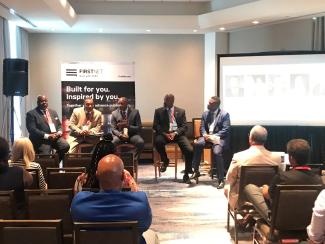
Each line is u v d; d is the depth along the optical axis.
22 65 6.80
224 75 7.57
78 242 2.03
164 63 9.27
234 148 7.64
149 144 8.43
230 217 4.76
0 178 2.99
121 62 9.17
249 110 7.47
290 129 7.26
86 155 4.76
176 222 4.61
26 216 2.89
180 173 7.41
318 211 2.02
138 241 2.09
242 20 7.43
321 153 7.04
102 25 8.30
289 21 7.48
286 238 2.88
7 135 7.25
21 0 5.63
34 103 9.07
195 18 8.28
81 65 9.04
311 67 7.02
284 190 2.74
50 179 3.68
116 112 7.02
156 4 8.59
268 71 7.30
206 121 6.74
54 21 7.45
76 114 7.04
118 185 2.21
